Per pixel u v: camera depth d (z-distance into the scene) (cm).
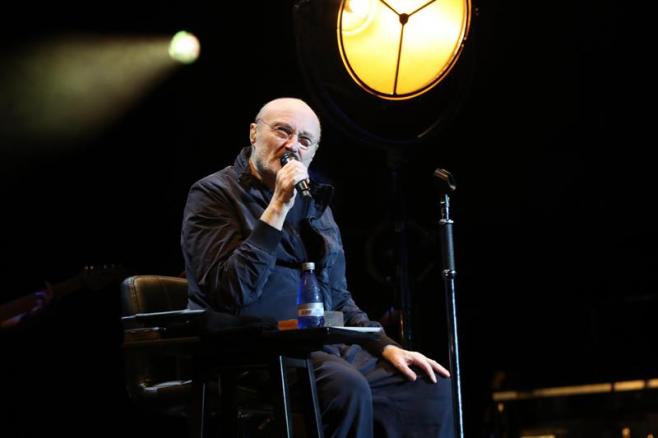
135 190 1742
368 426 843
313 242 980
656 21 1716
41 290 1540
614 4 1738
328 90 1340
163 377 985
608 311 1709
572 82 1778
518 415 1692
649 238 1716
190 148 1756
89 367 1641
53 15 1727
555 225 1784
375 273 1443
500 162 1811
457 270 1794
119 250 1717
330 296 1004
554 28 1770
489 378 1727
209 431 939
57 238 1692
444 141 1806
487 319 1761
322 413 832
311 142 979
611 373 1670
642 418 1616
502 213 1806
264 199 959
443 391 943
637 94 1742
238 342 776
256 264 867
